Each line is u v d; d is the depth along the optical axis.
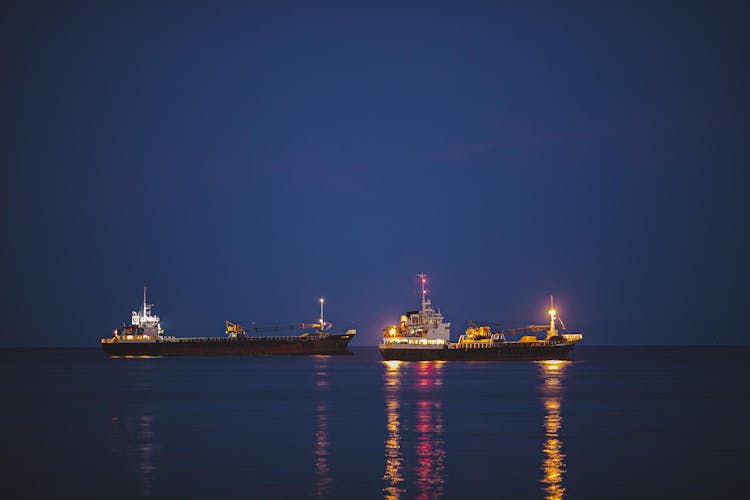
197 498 82.88
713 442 115.50
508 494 84.12
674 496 83.44
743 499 82.31
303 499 82.38
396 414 149.50
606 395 189.25
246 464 99.12
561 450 108.75
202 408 161.12
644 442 115.38
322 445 112.69
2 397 188.25
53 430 129.00
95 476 92.75
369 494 84.19
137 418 144.50
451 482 89.31
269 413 151.75
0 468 97.12
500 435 122.00
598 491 85.38
